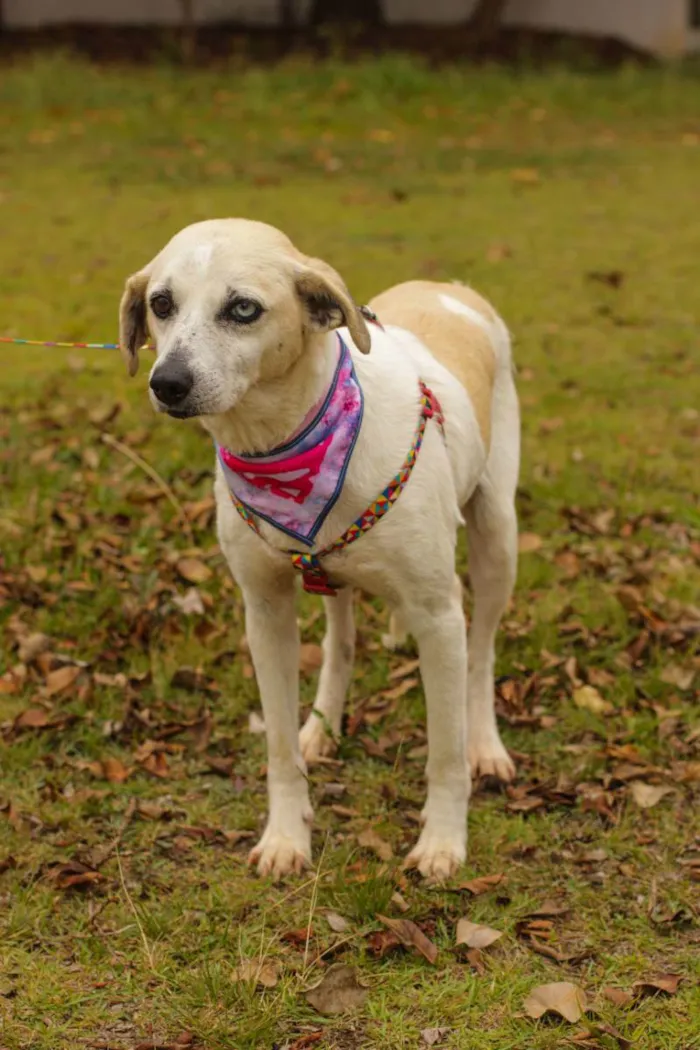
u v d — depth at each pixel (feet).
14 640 16.62
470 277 33.73
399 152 49.78
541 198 43.45
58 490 20.40
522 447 22.76
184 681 15.74
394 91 56.85
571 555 18.63
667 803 13.69
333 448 11.29
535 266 34.96
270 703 12.85
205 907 12.20
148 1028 10.71
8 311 30.09
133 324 11.80
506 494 14.47
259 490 11.56
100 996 11.06
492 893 12.33
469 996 10.98
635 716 15.15
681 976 11.21
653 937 11.76
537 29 69.46
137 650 16.42
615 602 17.44
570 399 24.98
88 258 35.01
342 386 11.34
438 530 12.05
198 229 10.74
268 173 46.11
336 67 58.13
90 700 15.39
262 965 11.32
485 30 65.92
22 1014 10.85
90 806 13.58
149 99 54.75
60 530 19.13
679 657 16.31
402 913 12.04
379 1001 10.98
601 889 12.42
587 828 13.35
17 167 46.26
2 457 21.40
